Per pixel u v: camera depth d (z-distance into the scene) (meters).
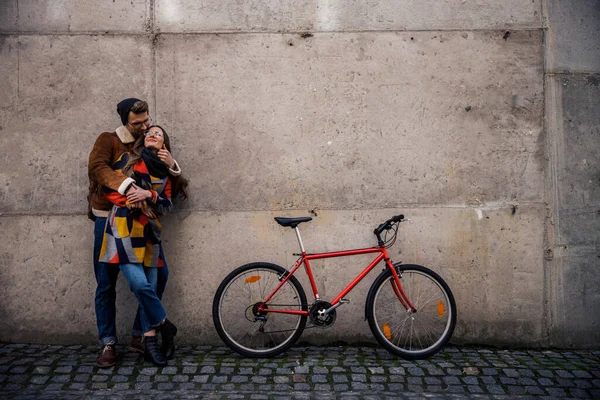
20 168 4.68
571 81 4.74
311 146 4.72
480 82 4.73
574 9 4.75
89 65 4.67
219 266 4.72
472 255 4.75
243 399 3.74
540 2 4.73
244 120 4.71
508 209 4.73
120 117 4.58
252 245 4.73
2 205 4.68
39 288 4.70
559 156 4.73
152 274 4.30
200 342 4.74
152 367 4.21
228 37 4.69
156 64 4.68
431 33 4.72
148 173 4.16
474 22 4.72
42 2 4.66
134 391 3.84
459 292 4.75
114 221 4.07
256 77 4.70
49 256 4.69
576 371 4.23
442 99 4.73
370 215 4.73
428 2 4.72
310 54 4.71
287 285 4.65
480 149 4.73
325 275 4.72
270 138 4.72
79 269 4.70
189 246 4.72
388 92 4.72
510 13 4.73
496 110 4.73
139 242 4.09
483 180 4.74
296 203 4.72
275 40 4.70
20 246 4.68
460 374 4.16
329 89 4.71
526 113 4.73
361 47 4.71
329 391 3.88
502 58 4.73
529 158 4.73
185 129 4.70
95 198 4.24
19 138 4.67
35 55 4.66
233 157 4.71
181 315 4.73
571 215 4.74
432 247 4.75
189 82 4.69
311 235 4.73
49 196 4.68
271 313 4.68
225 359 4.40
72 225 4.68
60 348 4.62
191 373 4.12
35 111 4.67
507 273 4.75
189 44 4.69
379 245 4.53
